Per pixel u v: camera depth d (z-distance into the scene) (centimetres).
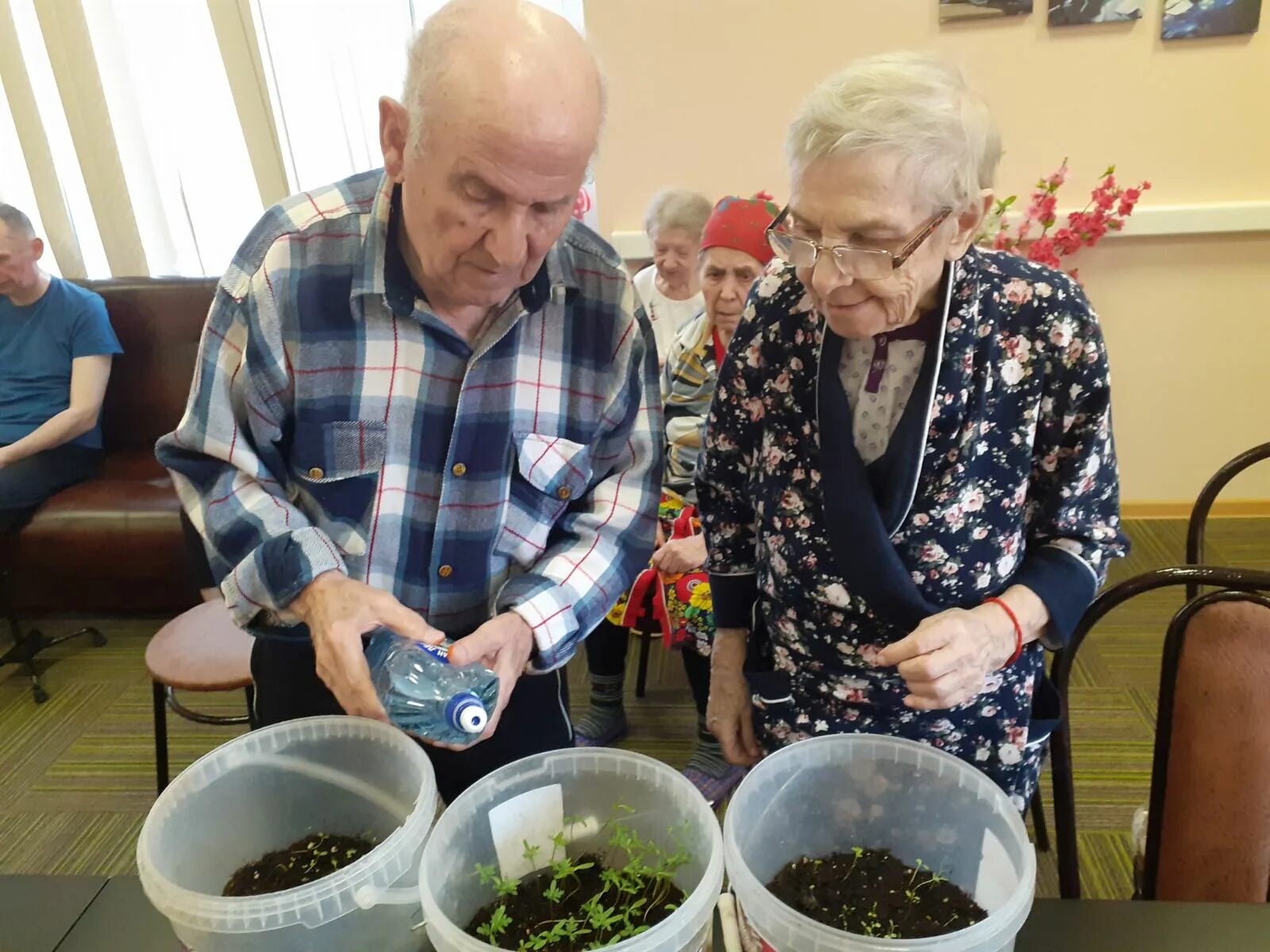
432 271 84
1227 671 84
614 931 71
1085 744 206
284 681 112
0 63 286
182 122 296
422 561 100
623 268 100
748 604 114
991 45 266
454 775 116
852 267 76
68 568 262
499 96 71
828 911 75
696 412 197
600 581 98
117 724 232
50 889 79
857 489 89
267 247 92
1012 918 62
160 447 99
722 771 193
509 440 97
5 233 252
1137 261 283
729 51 276
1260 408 296
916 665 83
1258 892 87
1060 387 88
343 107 292
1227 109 264
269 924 64
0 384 271
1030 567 95
